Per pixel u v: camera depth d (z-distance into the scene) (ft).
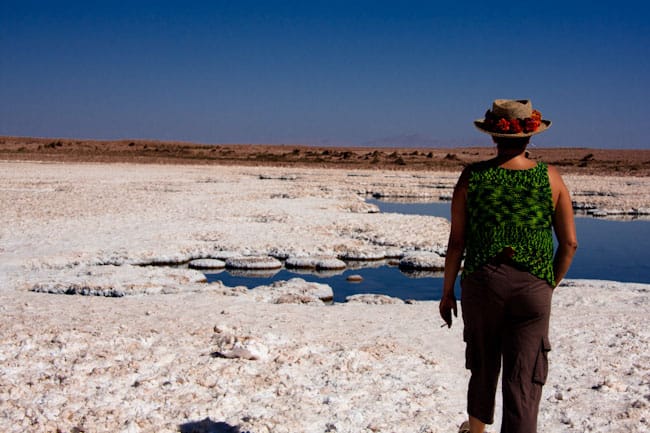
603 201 94.22
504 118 11.03
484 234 10.91
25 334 20.62
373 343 21.06
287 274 40.29
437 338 22.24
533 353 10.81
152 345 20.06
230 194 87.56
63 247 42.73
